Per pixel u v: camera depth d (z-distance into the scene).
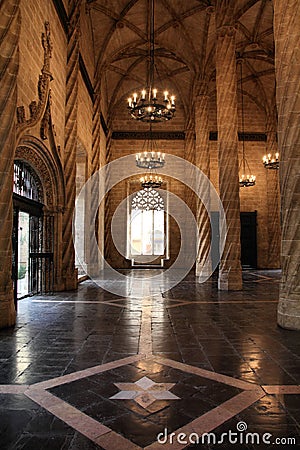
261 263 28.27
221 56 14.95
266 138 28.81
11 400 3.96
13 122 7.75
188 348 6.00
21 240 12.84
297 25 7.55
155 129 29.06
